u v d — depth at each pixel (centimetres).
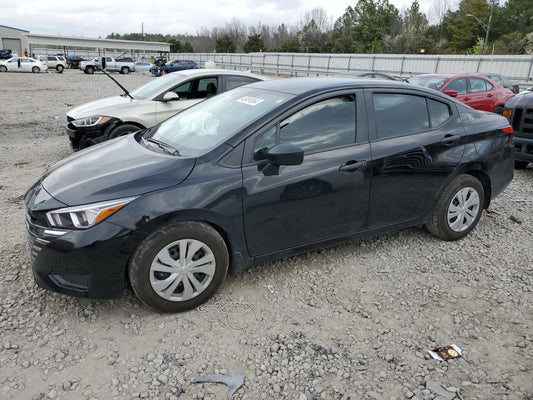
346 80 382
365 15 8469
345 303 330
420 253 412
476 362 270
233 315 313
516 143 684
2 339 281
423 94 404
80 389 243
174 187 294
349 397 241
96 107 712
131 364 263
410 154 380
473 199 432
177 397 239
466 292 348
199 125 370
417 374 259
